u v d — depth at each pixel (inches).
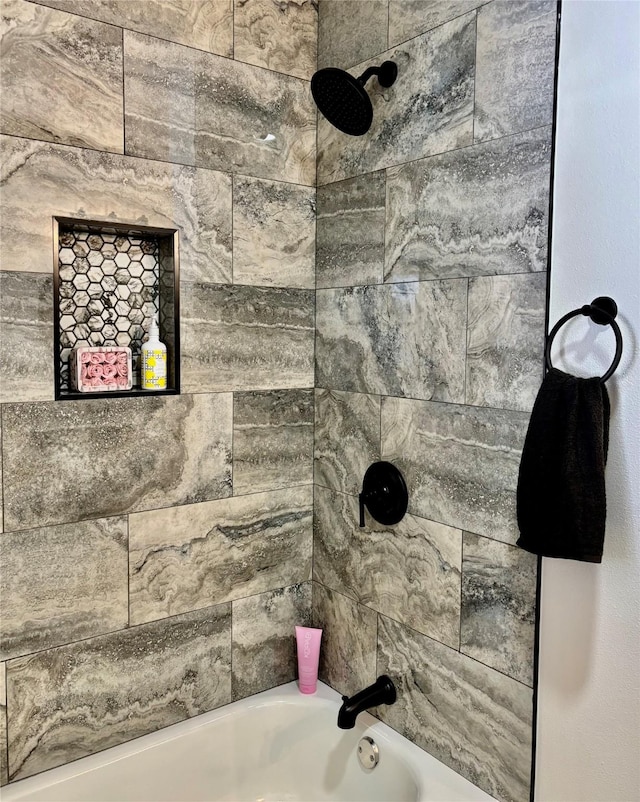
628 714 47.2
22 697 59.1
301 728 73.5
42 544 59.2
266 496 74.7
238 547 72.7
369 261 69.1
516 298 54.2
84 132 59.1
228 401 70.5
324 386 76.3
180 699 69.3
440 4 59.7
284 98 72.7
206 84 66.4
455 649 60.9
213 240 68.0
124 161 61.5
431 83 61.0
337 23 72.0
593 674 49.3
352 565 73.2
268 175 71.9
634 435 46.2
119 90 60.7
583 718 50.1
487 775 58.3
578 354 49.5
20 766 59.5
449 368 60.4
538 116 51.9
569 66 49.1
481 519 57.9
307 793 73.0
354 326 71.5
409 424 64.9
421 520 64.1
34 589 59.1
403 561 66.4
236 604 73.0
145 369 65.4
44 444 58.7
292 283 74.9
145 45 62.1
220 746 70.2
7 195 55.4
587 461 45.5
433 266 61.7
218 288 68.8
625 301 46.5
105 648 63.7
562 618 51.1
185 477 67.9
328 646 77.5
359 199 70.0
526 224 53.2
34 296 57.3
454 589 60.8
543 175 51.7
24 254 56.5
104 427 62.0
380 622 69.6
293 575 77.9
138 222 62.6
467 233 58.2
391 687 67.9
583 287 49.0
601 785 49.1
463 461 59.4
